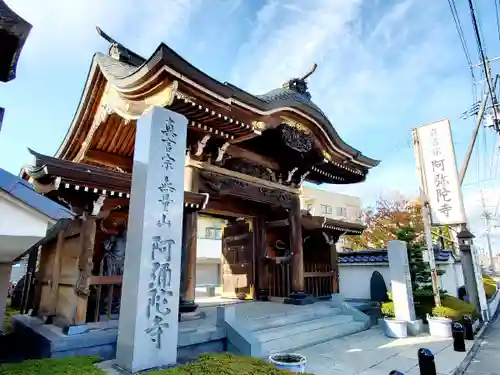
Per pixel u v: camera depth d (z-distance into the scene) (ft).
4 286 20.85
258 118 28.48
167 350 14.32
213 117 24.38
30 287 26.07
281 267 38.47
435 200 33.53
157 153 15.69
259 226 40.73
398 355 22.21
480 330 33.96
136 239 14.76
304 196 98.48
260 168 37.11
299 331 25.81
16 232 9.68
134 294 14.05
